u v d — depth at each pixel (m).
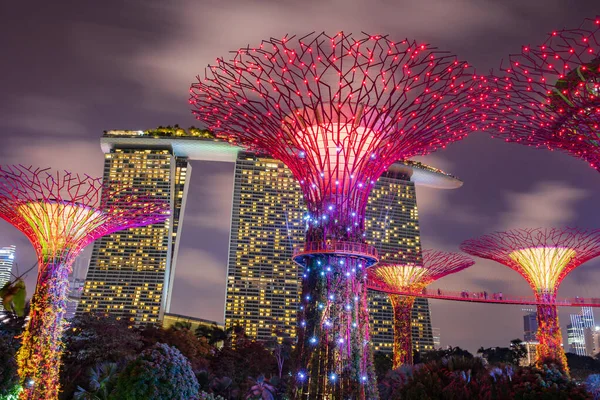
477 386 27.33
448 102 25.70
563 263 55.31
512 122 26.56
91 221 37.19
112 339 59.47
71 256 36.66
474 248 59.75
